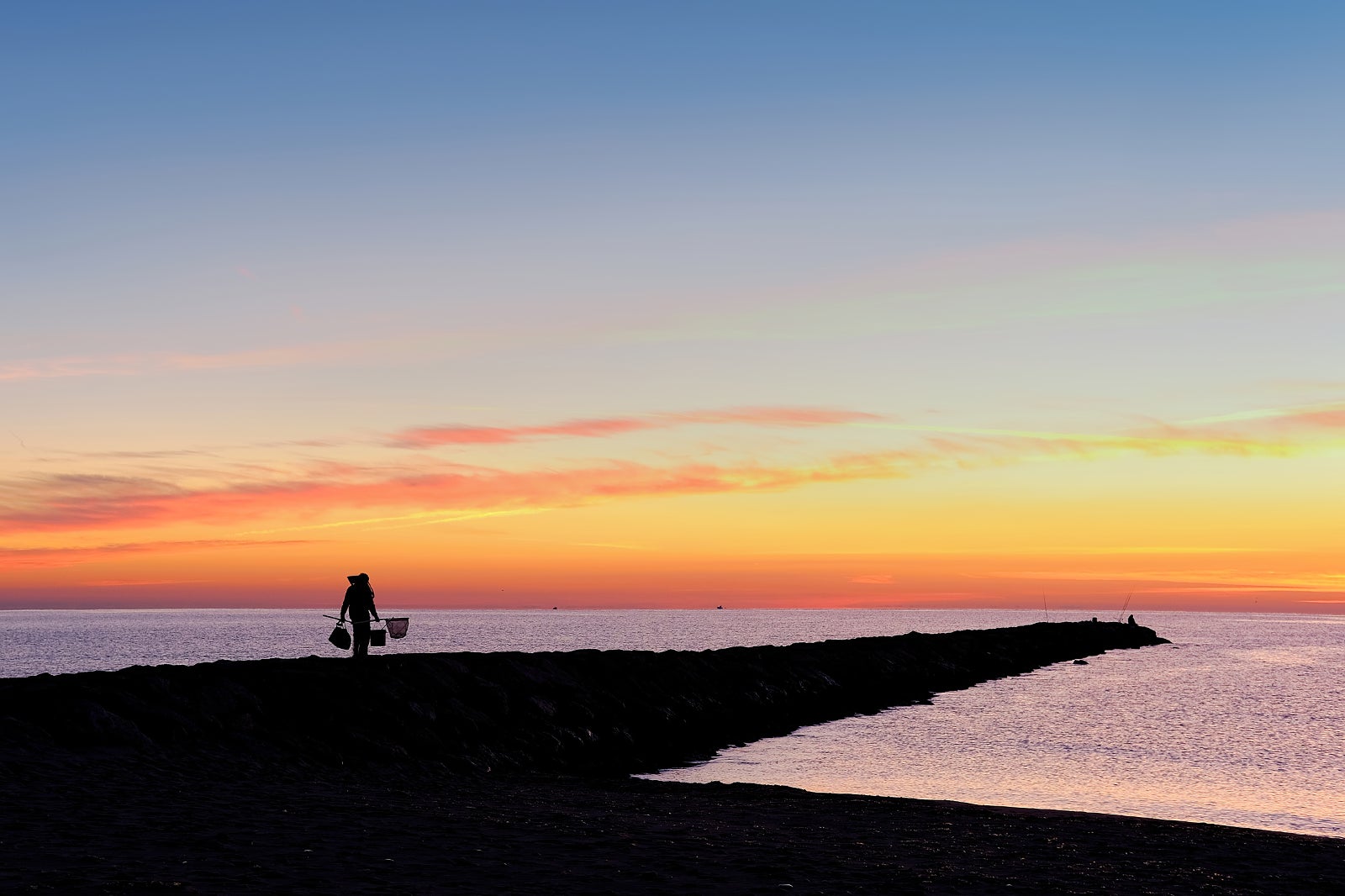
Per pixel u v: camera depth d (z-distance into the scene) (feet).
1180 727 164.76
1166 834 61.62
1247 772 118.83
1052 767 121.29
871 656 245.86
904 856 51.52
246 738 86.02
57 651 424.05
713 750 135.23
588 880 42.73
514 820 59.26
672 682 163.12
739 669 187.32
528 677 132.98
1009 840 58.13
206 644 501.97
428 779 83.41
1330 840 61.67
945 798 99.55
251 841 48.83
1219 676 287.69
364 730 95.14
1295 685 256.93
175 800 61.05
